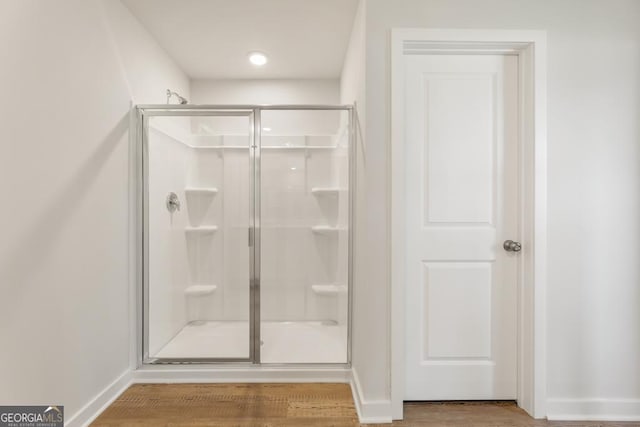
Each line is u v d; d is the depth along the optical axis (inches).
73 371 63.3
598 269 70.8
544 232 70.0
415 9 69.2
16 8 50.8
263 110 91.8
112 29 76.7
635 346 70.7
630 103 70.6
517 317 74.0
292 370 84.2
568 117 70.6
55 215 58.9
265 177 106.6
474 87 73.1
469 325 74.0
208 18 88.6
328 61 115.5
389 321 69.6
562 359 70.7
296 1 81.0
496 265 74.0
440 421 68.2
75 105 63.7
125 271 81.0
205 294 101.3
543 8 69.9
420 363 74.0
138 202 86.1
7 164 49.7
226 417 69.0
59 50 59.6
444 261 73.8
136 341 85.0
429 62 73.0
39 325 55.6
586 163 70.6
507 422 68.3
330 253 107.7
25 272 52.9
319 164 107.7
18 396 52.0
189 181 101.0
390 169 69.4
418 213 73.4
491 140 73.4
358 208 80.7
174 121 95.0
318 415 70.1
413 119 72.9
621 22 70.2
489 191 73.5
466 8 69.5
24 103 52.3
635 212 70.7
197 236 102.0
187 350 91.0
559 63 70.3
